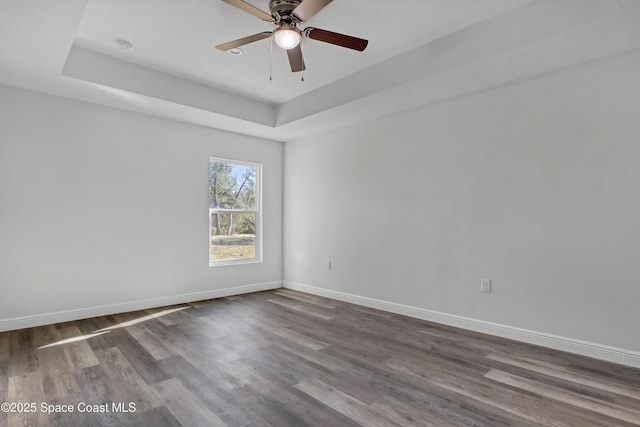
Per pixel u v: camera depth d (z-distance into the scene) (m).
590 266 2.73
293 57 2.70
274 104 4.64
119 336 3.14
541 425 1.81
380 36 2.93
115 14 2.61
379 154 4.23
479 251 3.35
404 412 1.92
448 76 3.04
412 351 2.82
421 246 3.80
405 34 2.90
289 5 2.28
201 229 4.61
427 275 3.74
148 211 4.14
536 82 3.01
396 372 2.43
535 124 3.01
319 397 2.08
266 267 5.38
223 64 3.46
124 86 3.39
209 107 4.00
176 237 4.38
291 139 5.39
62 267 3.57
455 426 1.79
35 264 3.42
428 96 3.52
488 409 1.96
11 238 3.30
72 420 1.83
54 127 3.53
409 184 3.92
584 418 1.87
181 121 4.40
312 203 5.10
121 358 2.64
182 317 3.78
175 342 3.00
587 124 2.75
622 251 2.59
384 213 4.17
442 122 3.64
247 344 2.96
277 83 3.93
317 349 2.86
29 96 3.40
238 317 3.80
